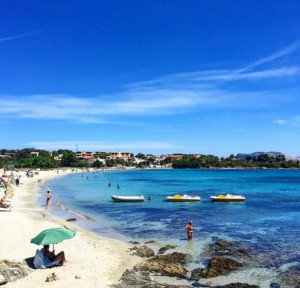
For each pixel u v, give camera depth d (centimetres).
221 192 8962
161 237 3297
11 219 3788
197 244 3016
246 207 5769
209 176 19188
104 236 3316
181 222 4169
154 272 2244
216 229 3716
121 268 2277
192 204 6169
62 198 6925
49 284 1906
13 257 2344
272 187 11069
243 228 3775
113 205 5888
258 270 2341
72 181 13425
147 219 4384
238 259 2575
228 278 2189
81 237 3130
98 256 2511
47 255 2227
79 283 1941
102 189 9519
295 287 2062
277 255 2689
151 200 6744
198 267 2384
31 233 3089
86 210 5219
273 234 3462
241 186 11400
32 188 8912
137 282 2009
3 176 10269
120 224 4000
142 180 14800
